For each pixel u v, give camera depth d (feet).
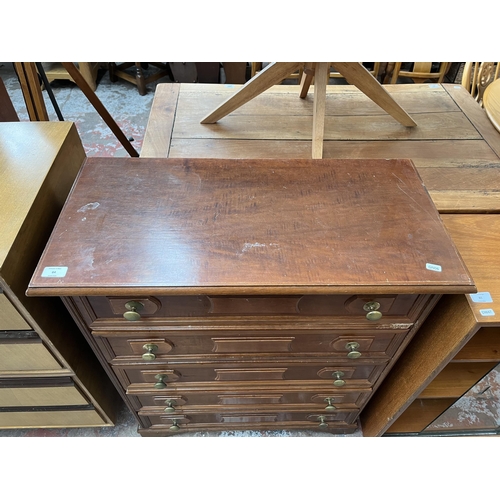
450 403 3.66
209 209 2.50
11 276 2.29
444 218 3.05
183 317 2.50
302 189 2.66
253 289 2.14
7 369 3.04
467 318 2.40
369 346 2.86
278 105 4.31
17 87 8.29
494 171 3.59
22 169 2.72
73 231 2.33
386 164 2.87
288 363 3.03
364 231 2.41
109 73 8.72
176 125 3.99
